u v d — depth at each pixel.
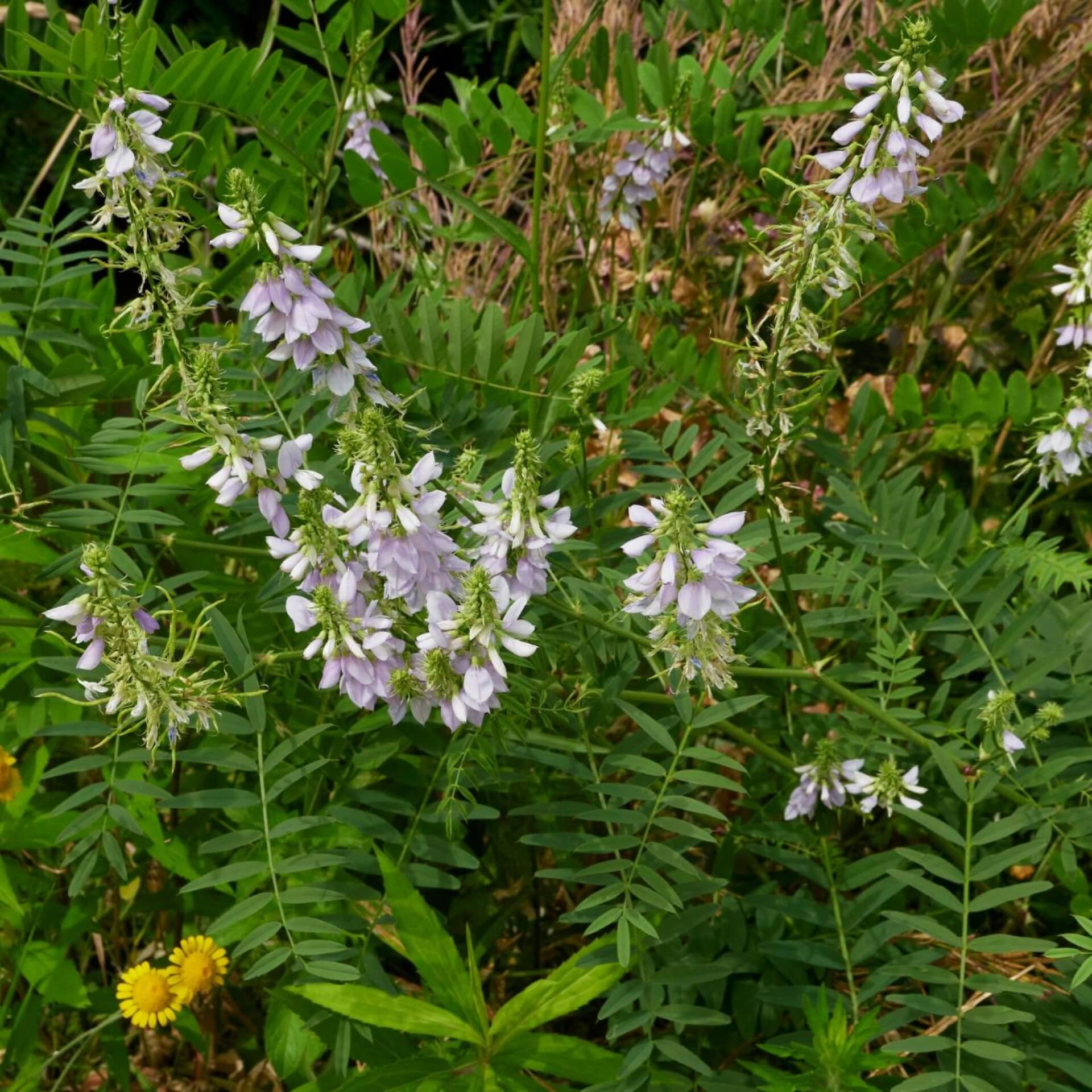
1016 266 0.98
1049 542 0.83
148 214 0.66
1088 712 0.75
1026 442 0.99
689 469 0.80
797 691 0.82
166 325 0.67
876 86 0.65
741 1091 0.66
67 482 0.76
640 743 0.73
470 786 0.71
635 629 0.74
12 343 0.81
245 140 1.17
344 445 0.62
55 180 1.43
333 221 1.01
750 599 0.63
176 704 0.64
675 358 0.89
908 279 1.02
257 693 0.65
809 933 0.73
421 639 0.62
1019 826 0.70
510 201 1.07
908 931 0.74
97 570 0.62
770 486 0.71
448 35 1.41
